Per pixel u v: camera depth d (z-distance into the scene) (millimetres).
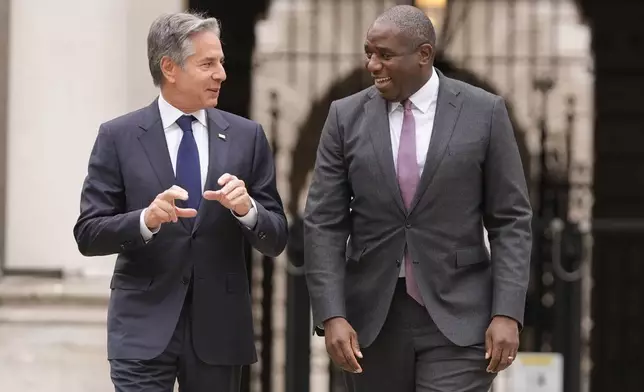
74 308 9227
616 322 17109
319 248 5754
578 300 9852
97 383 8547
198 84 5496
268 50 22422
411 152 5691
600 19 20469
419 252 5645
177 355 5539
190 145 5586
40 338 8961
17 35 9258
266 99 22297
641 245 17094
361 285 5754
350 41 22359
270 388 12672
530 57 20547
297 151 22297
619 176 20297
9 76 9266
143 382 5453
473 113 5711
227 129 5668
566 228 9930
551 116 21922
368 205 5711
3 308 9180
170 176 5539
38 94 9266
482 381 5664
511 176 5695
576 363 9797
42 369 8664
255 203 5469
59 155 9289
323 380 15188
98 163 5570
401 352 5746
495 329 5547
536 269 10109
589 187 20156
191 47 5469
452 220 5664
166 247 5500
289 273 9398
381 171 5668
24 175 9281
